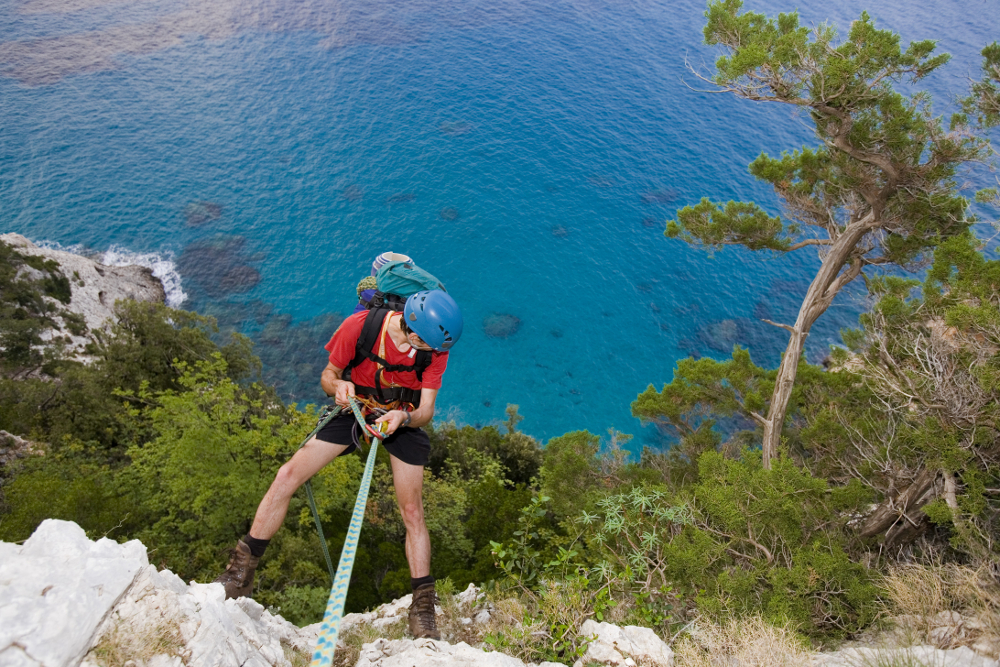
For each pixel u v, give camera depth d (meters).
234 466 24.44
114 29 114.56
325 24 120.81
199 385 26.80
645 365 61.94
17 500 19.92
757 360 60.97
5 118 92.00
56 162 84.50
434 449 40.31
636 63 109.06
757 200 79.88
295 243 75.31
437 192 82.81
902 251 16.80
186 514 24.39
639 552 7.32
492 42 115.62
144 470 24.48
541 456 40.56
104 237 73.69
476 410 57.34
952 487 10.41
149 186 82.19
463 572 19.55
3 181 80.56
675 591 6.86
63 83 100.69
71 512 19.97
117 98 98.31
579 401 58.44
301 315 66.19
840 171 17.45
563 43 114.31
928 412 11.46
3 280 51.91
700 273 70.12
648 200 80.62
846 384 16.88
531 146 90.12
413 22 121.06
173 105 98.19
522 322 65.88
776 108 96.31
